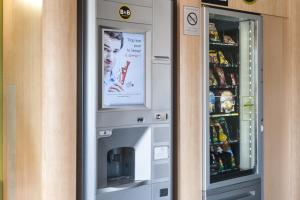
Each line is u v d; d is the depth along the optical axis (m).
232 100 3.32
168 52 2.59
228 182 3.07
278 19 3.45
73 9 2.22
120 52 2.41
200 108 2.83
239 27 3.35
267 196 3.39
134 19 2.42
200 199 2.86
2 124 3.09
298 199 3.54
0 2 3.05
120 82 2.42
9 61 2.84
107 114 2.31
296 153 3.55
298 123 3.53
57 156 2.20
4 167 3.02
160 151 2.57
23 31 2.50
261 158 3.34
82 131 2.26
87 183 2.24
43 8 2.14
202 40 2.84
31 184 2.37
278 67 3.47
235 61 3.35
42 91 2.16
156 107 2.54
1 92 3.09
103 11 2.29
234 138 3.37
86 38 2.22
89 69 2.22
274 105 3.44
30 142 2.37
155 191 2.56
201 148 2.85
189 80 2.76
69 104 2.22
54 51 2.17
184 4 2.72
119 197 2.39
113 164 2.53
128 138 2.47
